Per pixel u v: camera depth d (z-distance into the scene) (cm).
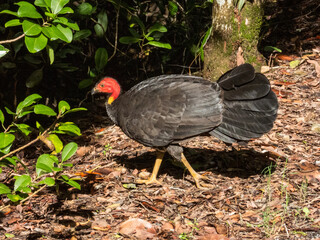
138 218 388
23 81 720
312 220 378
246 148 512
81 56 768
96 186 458
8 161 389
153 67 789
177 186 452
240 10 607
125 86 777
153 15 781
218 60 631
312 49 768
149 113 428
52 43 504
